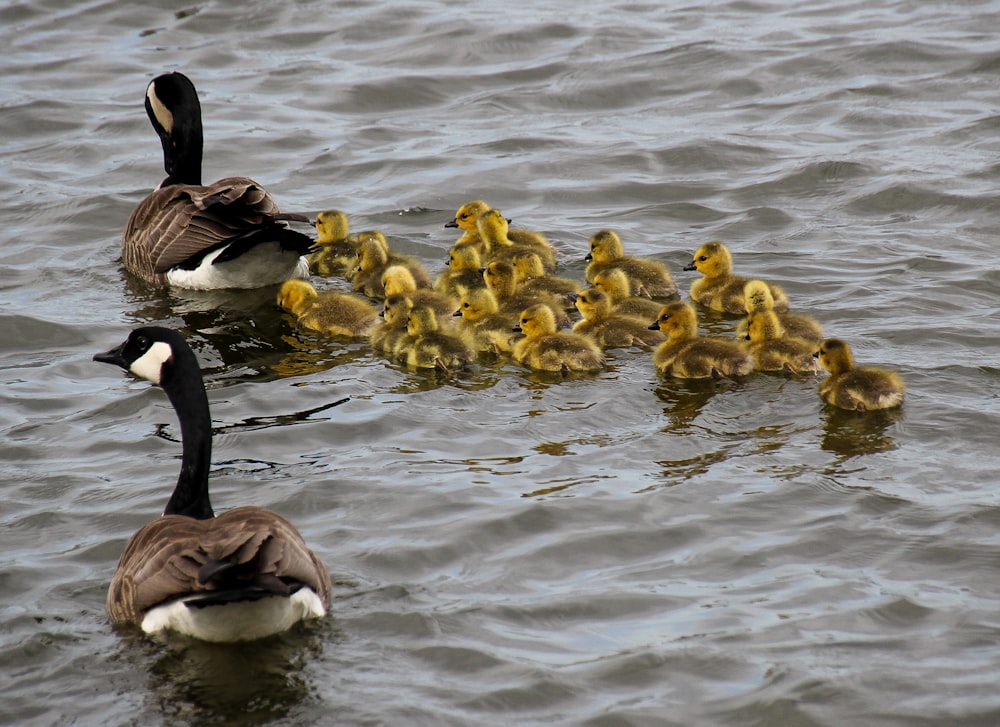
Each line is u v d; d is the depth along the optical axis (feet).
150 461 43.78
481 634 33.30
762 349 51.19
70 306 59.41
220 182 63.82
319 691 31.01
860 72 90.94
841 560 36.52
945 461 42.42
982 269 60.49
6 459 44.04
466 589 35.53
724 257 59.47
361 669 31.83
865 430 44.98
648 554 37.32
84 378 51.39
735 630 33.09
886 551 36.86
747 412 47.14
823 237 65.98
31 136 83.25
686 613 34.09
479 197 74.18
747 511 39.37
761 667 31.50
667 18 104.06
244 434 45.80
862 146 78.43
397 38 100.17
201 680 31.42
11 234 68.95
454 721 29.89
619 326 55.26
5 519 39.93
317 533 38.65
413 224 70.79
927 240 64.75
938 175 72.59
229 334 56.49
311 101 88.79
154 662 32.01
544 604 34.68
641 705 30.30
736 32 99.96
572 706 30.35
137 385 50.47
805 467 42.22
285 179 77.05
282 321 58.13
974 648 32.04
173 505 37.60
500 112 87.04
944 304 56.59
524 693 30.81
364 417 47.24
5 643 33.06
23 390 50.01
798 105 86.02
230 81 92.38
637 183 75.15
